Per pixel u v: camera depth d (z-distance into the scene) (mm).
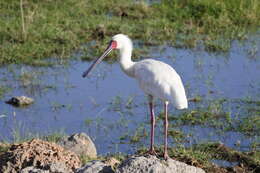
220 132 13891
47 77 17750
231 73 17922
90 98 16156
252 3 23641
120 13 23141
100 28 21062
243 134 13812
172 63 18812
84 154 12375
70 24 21594
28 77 17656
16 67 18516
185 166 9547
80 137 12664
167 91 11430
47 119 14859
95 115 15078
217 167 11938
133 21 22500
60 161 10289
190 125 14312
